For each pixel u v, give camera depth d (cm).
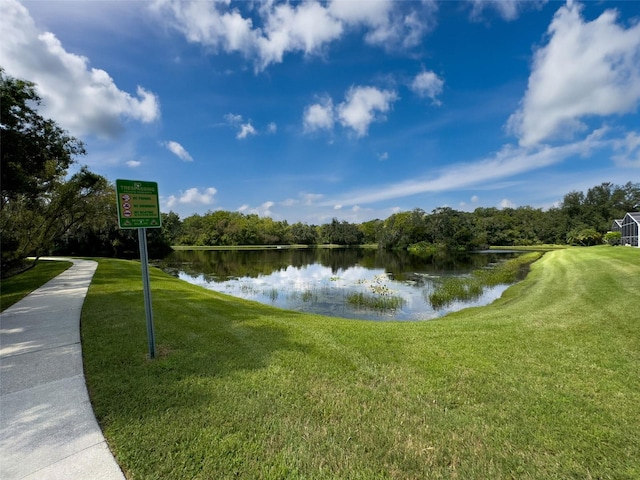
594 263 1616
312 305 1181
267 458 221
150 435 245
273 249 6375
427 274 2102
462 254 4369
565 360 396
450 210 6397
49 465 213
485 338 491
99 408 284
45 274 1312
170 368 370
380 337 500
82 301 751
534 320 602
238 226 7431
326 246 7819
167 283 1176
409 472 211
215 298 923
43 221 1595
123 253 3978
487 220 6550
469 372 363
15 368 370
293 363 388
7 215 1391
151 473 206
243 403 293
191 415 272
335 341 477
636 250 2144
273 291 1482
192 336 490
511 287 1422
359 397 306
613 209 5906
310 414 276
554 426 260
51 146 1062
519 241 6328
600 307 684
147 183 393
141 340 467
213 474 206
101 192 1981
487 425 262
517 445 238
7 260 1445
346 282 1791
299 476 206
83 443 236
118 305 705
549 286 1159
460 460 223
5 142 866
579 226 5747
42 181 1460
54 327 539
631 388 322
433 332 529
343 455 226
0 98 841
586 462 220
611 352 420
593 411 281
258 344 458
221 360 395
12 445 234
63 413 276
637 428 256
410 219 6412
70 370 365
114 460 219
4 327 540
